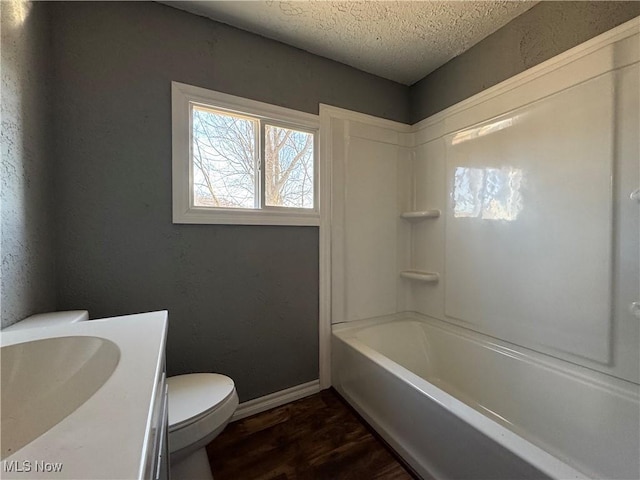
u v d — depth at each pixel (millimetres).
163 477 649
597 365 1200
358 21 1526
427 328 2023
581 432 1194
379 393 1431
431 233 2047
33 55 1055
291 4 1399
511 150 1521
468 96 1776
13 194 923
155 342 653
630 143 1105
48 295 1143
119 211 1305
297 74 1755
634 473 1044
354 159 1983
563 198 1307
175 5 1398
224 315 1563
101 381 582
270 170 1717
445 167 1929
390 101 2131
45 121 1135
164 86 1385
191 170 1484
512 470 827
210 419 993
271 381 1709
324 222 1866
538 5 1405
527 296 1453
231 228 1576
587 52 1221
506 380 1504
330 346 1905
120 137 1300
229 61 1544
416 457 1196
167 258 1411
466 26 1570
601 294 1188
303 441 1405
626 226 1121
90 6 1242
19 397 617
